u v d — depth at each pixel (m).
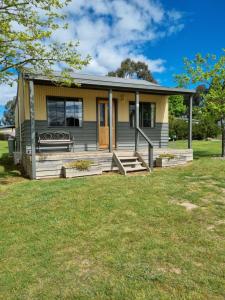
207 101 11.01
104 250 3.19
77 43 6.59
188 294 2.38
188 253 3.10
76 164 7.51
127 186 6.11
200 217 4.21
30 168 7.67
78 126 9.83
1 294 2.43
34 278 2.66
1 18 5.83
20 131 11.75
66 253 3.14
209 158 11.01
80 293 2.42
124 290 2.45
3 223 4.05
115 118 10.57
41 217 4.27
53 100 9.32
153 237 3.52
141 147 11.12
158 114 11.46
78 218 4.20
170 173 7.77
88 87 8.43
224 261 2.92
